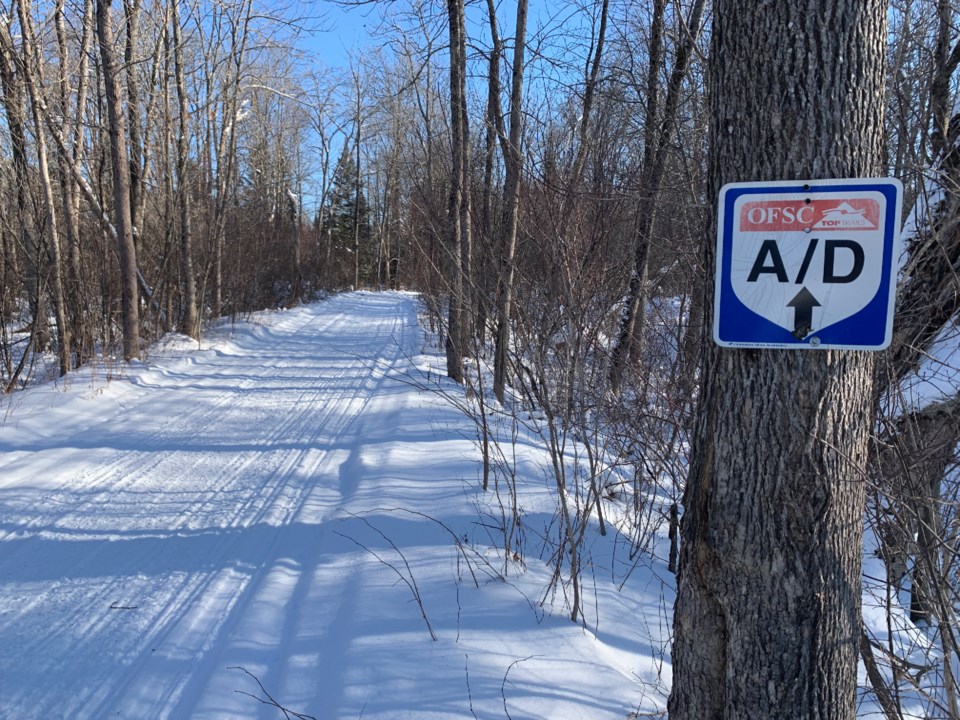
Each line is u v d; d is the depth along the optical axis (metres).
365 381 12.37
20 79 10.77
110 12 11.86
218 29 16.95
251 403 10.26
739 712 2.09
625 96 7.20
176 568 4.57
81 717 3.05
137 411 9.46
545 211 3.96
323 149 37.62
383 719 2.87
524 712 2.90
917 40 4.07
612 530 5.48
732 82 1.94
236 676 3.29
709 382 2.09
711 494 2.07
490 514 5.32
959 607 3.08
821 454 1.93
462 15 9.51
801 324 1.87
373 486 6.06
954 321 3.36
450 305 10.59
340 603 4.00
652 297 5.68
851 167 1.86
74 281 12.06
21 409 8.82
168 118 15.18
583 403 4.12
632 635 3.82
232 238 21.80
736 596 2.04
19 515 5.45
